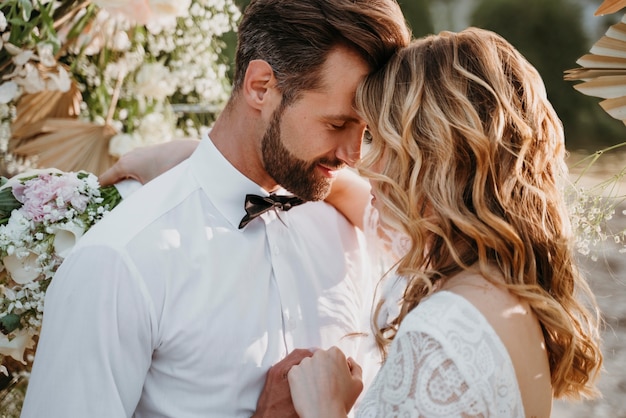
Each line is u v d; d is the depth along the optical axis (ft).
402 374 4.24
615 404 11.89
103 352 4.79
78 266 4.89
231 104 5.34
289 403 5.10
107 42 7.45
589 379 5.11
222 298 5.14
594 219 5.45
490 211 4.60
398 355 4.30
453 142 4.61
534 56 27.50
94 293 4.82
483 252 4.48
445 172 4.61
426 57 4.82
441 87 4.70
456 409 4.06
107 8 6.86
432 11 28.43
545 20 27.48
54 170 5.91
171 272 5.03
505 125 4.66
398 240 5.88
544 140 4.79
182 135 8.73
